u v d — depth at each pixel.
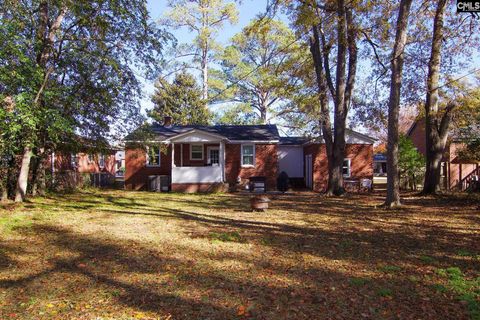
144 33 15.24
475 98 17.69
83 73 14.67
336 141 19.41
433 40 17.52
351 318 4.17
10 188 15.64
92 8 13.69
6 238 8.52
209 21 32.62
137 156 25.44
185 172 23.42
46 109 12.38
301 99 19.48
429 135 18.08
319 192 22.92
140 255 6.99
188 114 41.03
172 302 4.71
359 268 6.10
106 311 4.46
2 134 11.30
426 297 4.75
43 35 13.93
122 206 14.83
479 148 18.00
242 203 16.28
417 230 9.34
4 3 12.03
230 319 4.20
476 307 4.36
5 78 10.93
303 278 5.59
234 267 6.19
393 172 13.95
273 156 25.08
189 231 9.35
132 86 16.14
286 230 9.49
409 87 19.25
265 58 35.94
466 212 12.22
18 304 4.72
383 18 17.08
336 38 18.30
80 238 8.53
